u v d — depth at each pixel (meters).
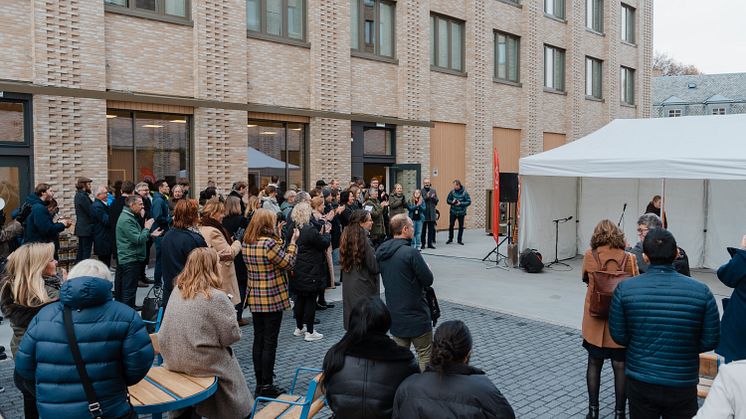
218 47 14.64
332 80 17.31
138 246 8.77
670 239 4.34
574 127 27.64
